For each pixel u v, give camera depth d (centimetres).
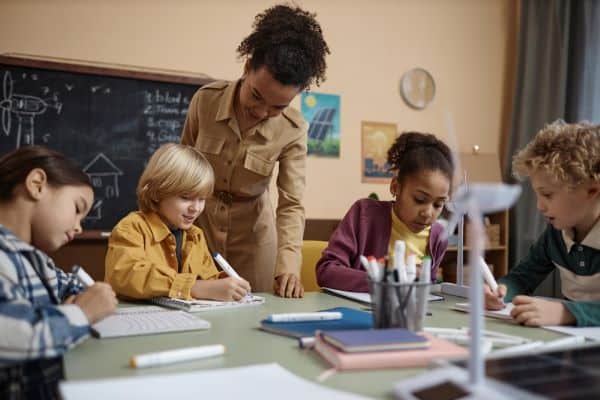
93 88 251
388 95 322
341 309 96
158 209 130
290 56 121
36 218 81
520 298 92
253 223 161
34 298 77
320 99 302
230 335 78
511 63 359
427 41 334
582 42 313
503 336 78
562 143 110
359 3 314
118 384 53
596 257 120
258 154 149
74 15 247
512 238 327
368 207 147
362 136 313
